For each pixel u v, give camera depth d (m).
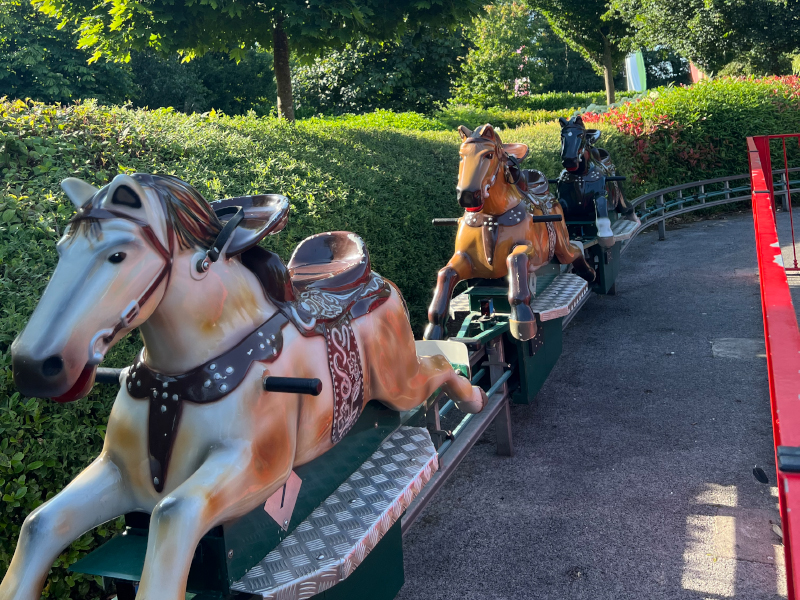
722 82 15.02
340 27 7.64
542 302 4.28
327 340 1.83
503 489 3.78
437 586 2.96
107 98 22.34
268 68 31.81
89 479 1.55
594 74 46.94
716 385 5.08
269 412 1.56
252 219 1.66
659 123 12.59
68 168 3.60
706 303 7.31
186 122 5.36
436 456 2.35
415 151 7.36
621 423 4.54
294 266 2.30
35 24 20.56
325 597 1.87
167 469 1.51
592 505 3.54
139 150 4.21
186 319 1.46
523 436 4.45
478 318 3.94
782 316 1.95
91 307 1.23
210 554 1.55
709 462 3.92
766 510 3.38
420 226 5.95
